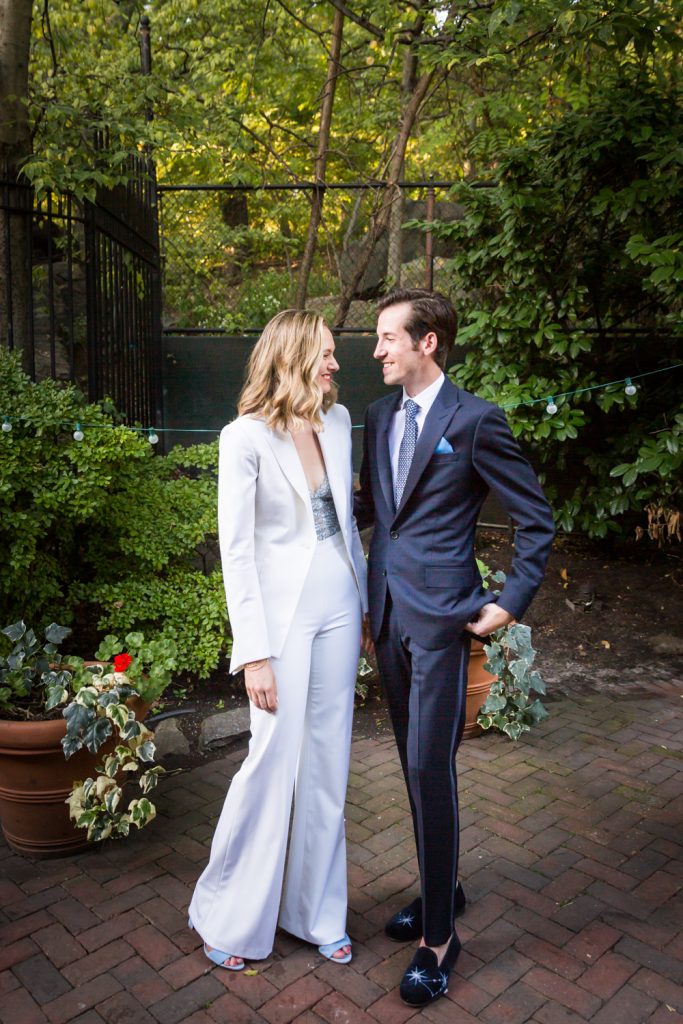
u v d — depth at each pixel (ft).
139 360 19.04
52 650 9.24
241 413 7.22
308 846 7.43
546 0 14.70
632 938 7.73
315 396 6.93
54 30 21.74
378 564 7.29
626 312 18.06
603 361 18.22
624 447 17.06
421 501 6.97
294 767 7.18
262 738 7.06
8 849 9.21
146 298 19.86
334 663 7.36
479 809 9.97
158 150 19.44
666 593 16.31
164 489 13.12
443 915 7.05
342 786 7.50
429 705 6.89
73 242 18.57
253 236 23.75
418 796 7.00
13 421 10.72
